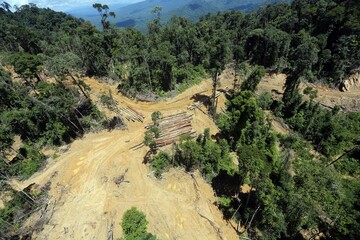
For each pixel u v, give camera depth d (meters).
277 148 54.56
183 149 45.16
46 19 181.50
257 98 67.75
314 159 55.97
